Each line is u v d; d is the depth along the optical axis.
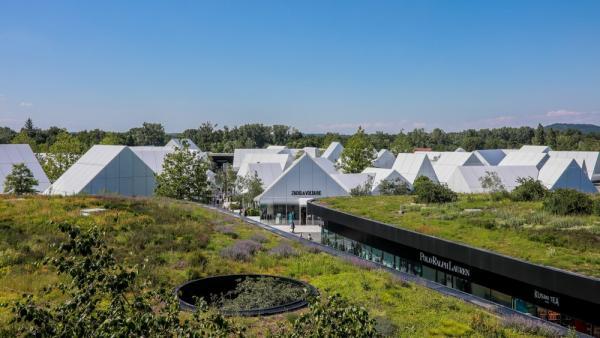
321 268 20.86
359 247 34.22
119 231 24.97
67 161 62.12
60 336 6.50
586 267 18.31
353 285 18.22
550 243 22.16
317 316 7.49
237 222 33.22
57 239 21.73
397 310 15.27
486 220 27.81
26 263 18.53
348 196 48.38
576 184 53.88
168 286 16.95
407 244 27.61
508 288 20.56
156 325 6.84
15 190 41.72
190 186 49.91
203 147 169.00
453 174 54.56
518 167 55.69
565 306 17.69
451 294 18.08
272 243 26.59
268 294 15.81
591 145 126.31
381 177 57.44
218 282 17.94
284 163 76.25
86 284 7.06
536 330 13.90
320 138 173.00
